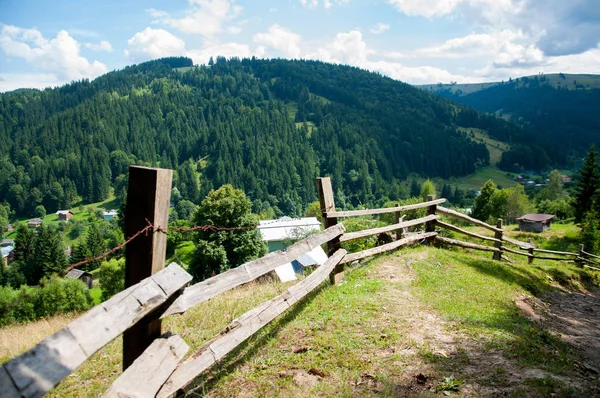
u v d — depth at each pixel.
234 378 3.82
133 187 2.82
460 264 9.42
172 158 184.38
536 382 3.77
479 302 7.02
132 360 2.85
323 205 6.55
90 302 38.44
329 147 189.75
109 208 149.62
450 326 5.39
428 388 3.73
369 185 156.25
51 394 4.12
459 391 3.64
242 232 39.09
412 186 162.38
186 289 3.12
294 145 189.88
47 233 54.84
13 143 188.25
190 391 3.52
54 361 1.91
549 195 108.69
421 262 8.75
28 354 1.83
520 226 51.62
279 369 4.01
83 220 125.44
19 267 52.75
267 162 164.25
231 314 6.08
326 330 4.95
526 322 6.49
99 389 4.16
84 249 63.88
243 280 3.84
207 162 181.38
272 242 51.31
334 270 6.88
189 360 3.26
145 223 2.79
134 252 2.83
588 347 6.19
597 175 52.69
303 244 5.27
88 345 2.09
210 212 38.94
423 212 31.47
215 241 37.97
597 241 34.06
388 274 7.75
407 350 4.50
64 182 153.25
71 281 28.75
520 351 4.70
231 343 3.74
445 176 185.25
